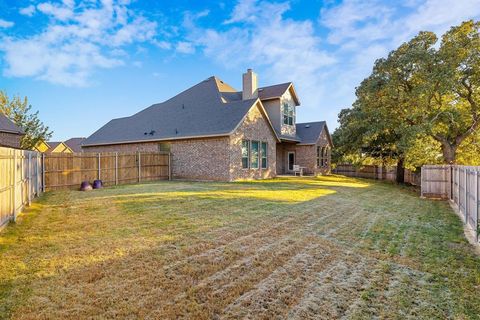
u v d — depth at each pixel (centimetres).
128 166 1606
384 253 510
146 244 510
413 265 458
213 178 1706
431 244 569
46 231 587
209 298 340
